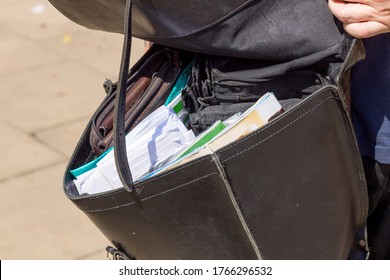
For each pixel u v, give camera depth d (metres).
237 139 2.56
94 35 8.57
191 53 2.98
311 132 2.59
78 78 7.65
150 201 2.61
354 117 2.98
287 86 2.77
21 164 6.29
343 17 2.58
